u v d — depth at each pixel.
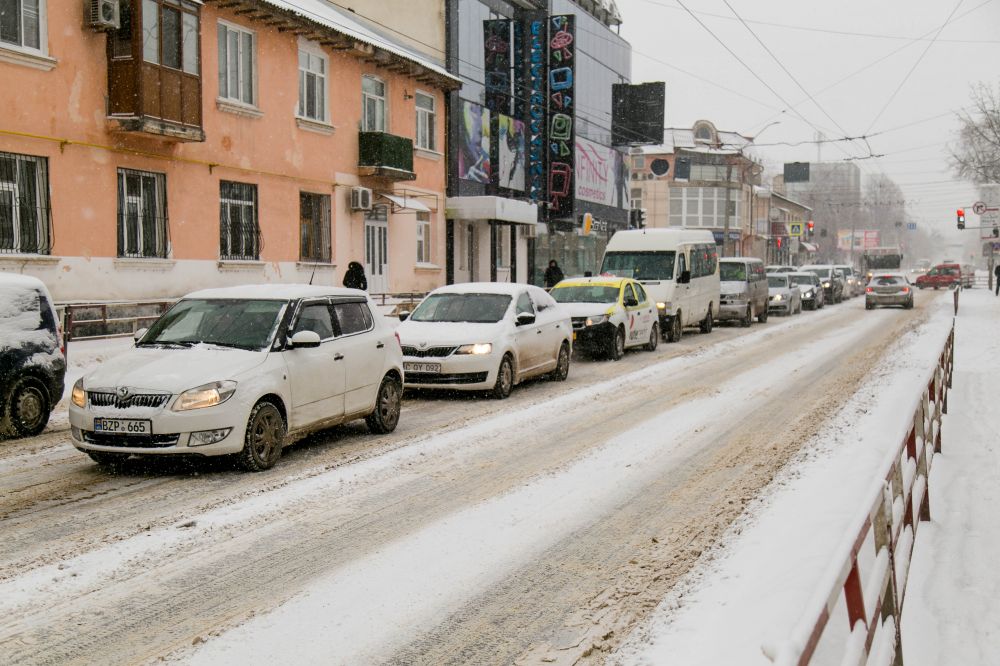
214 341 9.09
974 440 10.30
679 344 23.27
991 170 36.12
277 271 22.34
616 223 46.78
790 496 7.71
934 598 5.33
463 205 30.12
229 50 20.81
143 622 4.92
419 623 4.97
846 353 20.53
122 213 18.12
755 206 78.25
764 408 12.62
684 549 6.31
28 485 8.01
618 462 9.13
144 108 17.56
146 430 8.09
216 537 6.48
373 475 8.48
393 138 25.75
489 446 9.93
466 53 31.45
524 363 14.27
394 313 24.78
